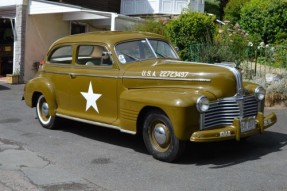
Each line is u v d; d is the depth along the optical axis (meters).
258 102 7.21
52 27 18.00
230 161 6.73
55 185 5.72
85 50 8.19
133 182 5.86
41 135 8.63
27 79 17.25
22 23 16.95
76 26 19.02
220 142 7.84
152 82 7.10
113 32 8.48
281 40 16.72
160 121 6.71
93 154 7.25
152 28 14.58
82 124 9.57
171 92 6.75
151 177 6.05
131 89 7.30
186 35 14.23
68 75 8.46
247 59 13.06
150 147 6.91
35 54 17.52
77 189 5.59
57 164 6.68
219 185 5.67
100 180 5.95
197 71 6.78
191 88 6.75
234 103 6.71
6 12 17.94
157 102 6.56
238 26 16.39
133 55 7.74
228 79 6.66
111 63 7.63
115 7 24.08
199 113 6.40
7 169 6.38
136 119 6.96
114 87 7.50
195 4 23.91
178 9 23.39
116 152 7.36
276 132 8.62
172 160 6.64
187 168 6.42
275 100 11.35
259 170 6.26
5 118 10.34
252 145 7.67
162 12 23.20
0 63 18.73
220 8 27.33
